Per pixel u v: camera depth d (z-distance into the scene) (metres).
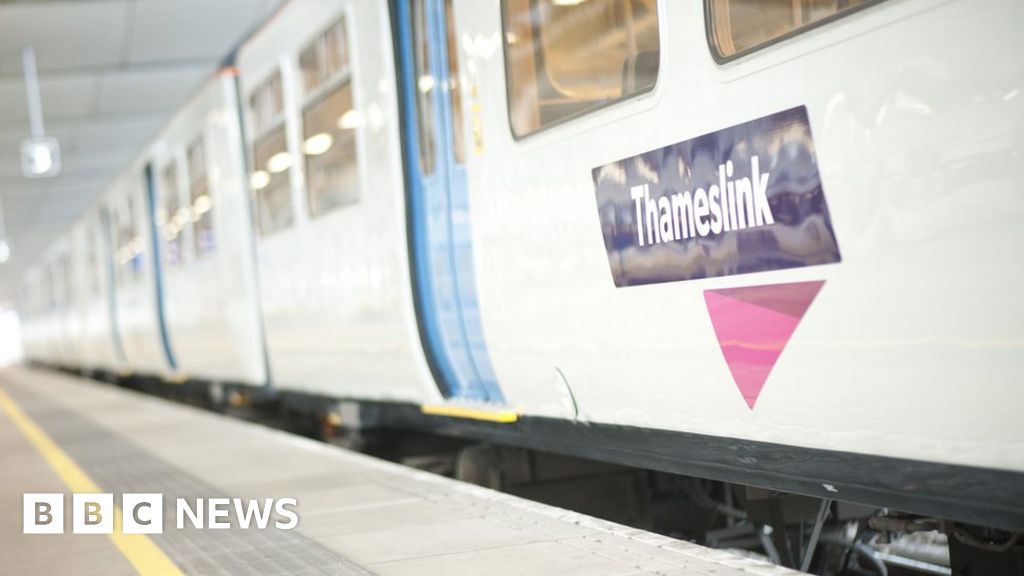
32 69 16.14
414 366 5.86
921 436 2.82
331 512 4.77
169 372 13.47
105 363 19.20
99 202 17.88
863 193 2.88
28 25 14.08
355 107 6.34
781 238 3.18
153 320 13.74
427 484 5.20
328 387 7.43
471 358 5.45
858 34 2.86
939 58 2.64
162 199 12.74
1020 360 2.52
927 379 2.76
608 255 4.06
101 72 16.81
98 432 9.55
